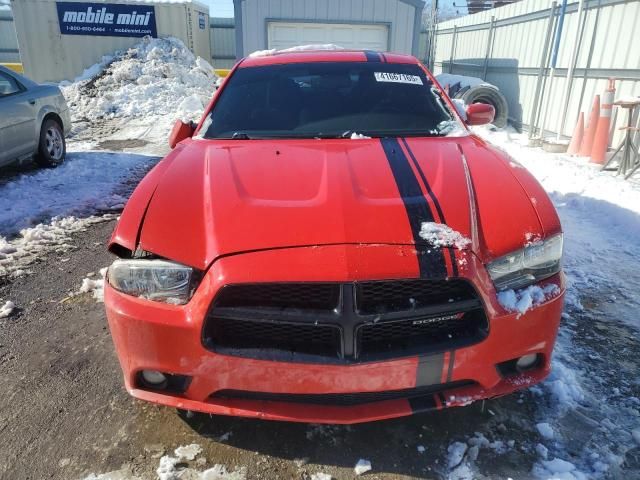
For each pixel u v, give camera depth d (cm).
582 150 673
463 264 173
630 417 209
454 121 288
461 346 175
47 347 265
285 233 177
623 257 373
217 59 1839
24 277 351
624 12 645
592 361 248
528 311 181
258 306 168
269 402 180
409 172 216
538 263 190
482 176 219
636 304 305
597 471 182
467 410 213
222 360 171
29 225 453
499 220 193
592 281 336
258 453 192
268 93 300
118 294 184
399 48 1108
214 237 180
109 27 1427
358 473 183
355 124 278
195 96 1197
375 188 203
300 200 195
